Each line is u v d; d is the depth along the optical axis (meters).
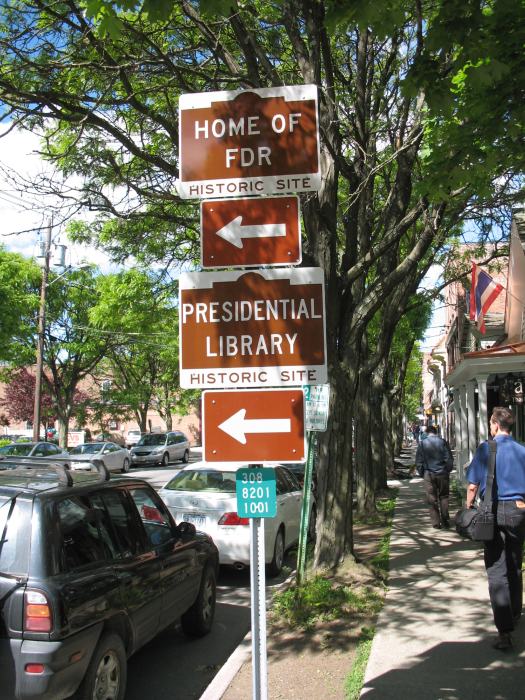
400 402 38.78
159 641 6.48
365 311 8.31
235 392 3.70
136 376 42.47
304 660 5.43
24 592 3.83
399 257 16.09
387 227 9.36
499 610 5.30
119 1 4.10
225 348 3.73
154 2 4.00
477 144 6.16
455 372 14.82
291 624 6.30
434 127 6.71
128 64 8.44
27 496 4.21
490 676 4.88
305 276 3.73
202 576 6.49
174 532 5.96
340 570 7.75
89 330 30.23
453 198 8.25
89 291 31.91
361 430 13.73
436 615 6.32
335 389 8.05
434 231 8.42
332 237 7.98
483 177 6.75
